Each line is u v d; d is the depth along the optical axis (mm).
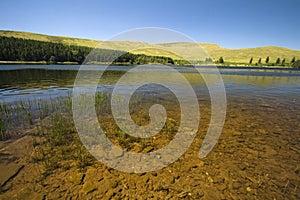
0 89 15297
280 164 4789
